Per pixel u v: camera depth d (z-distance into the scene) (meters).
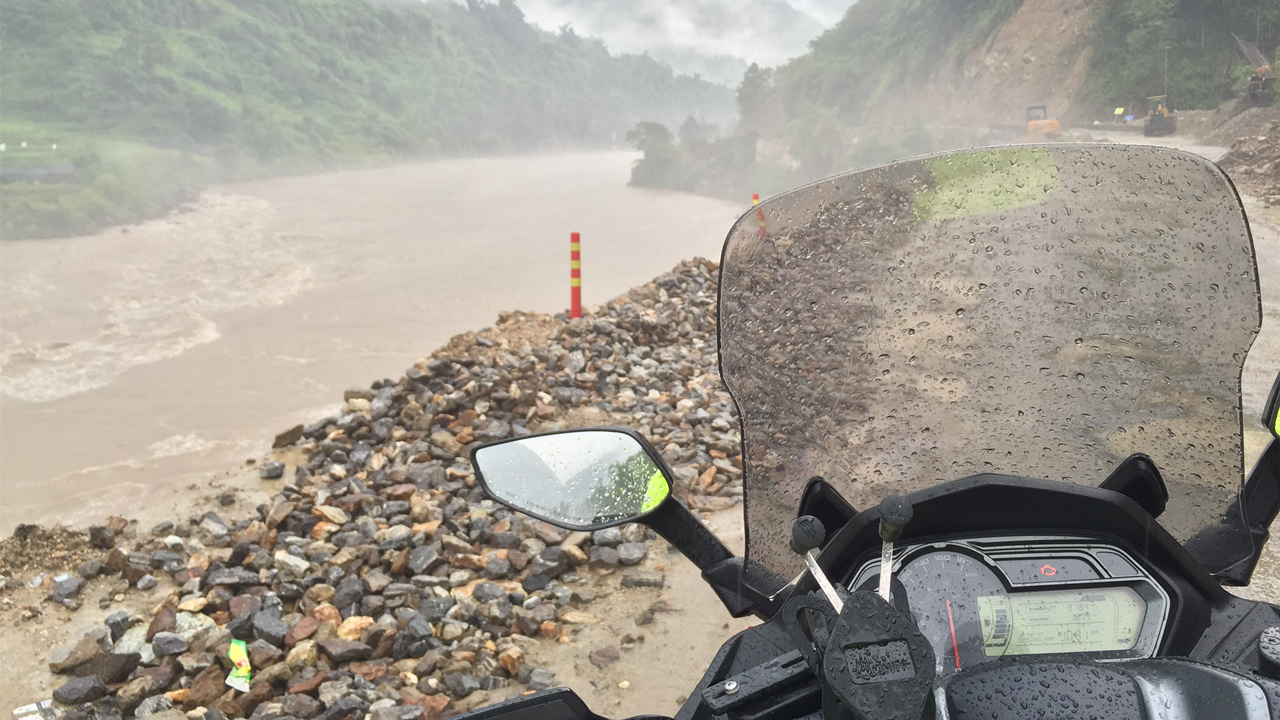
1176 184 2.01
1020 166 2.10
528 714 1.39
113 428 14.19
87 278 37.34
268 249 46.72
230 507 6.25
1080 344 2.01
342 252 44.59
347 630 4.43
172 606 4.72
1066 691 1.10
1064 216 2.06
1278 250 11.82
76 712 3.95
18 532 5.64
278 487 6.52
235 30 196.50
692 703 1.57
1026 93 77.31
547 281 32.09
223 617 4.64
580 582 4.93
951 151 2.14
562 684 4.04
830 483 1.99
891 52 107.19
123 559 5.22
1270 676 1.26
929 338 2.03
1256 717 1.01
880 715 0.94
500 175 125.00
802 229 2.09
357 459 6.60
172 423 14.48
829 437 2.00
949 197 2.10
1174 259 2.00
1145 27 63.97
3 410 16.27
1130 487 1.95
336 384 17.41
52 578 5.21
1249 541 1.99
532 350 8.53
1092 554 1.65
